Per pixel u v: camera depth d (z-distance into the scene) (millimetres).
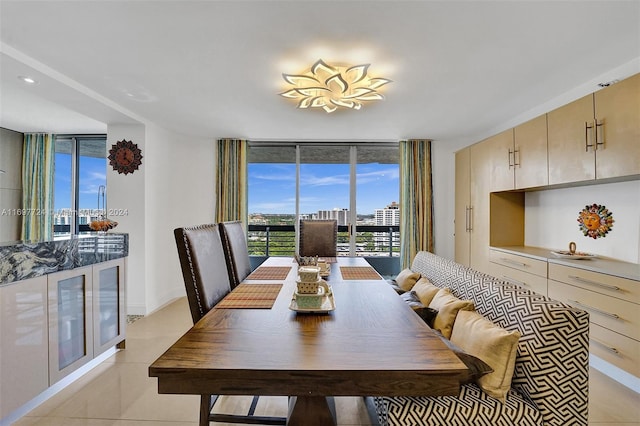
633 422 1770
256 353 1002
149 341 2885
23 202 4551
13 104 3385
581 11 1692
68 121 4023
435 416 1179
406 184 4711
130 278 3682
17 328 1709
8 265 1662
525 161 2988
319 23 1804
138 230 3684
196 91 2822
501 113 3449
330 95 2656
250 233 5012
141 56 2189
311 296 1429
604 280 2127
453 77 2523
